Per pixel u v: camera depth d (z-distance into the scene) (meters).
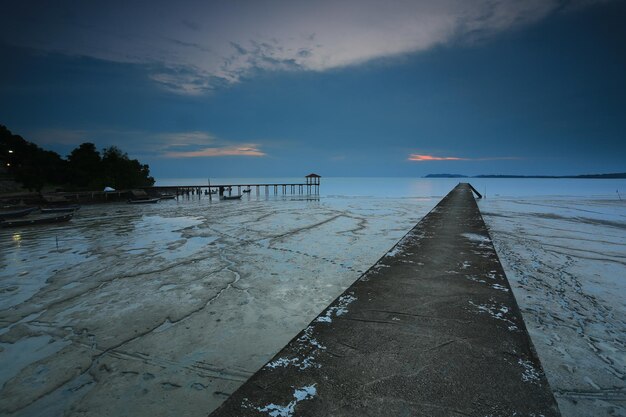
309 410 1.11
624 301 5.70
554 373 3.60
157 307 5.69
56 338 4.67
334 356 1.44
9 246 10.95
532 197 32.66
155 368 3.91
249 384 1.25
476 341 1.58
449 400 1.16
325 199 32.06
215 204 26.94
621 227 14.01
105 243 11.21
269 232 13.02
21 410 3.24
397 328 1.72
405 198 33.09
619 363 3.79
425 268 2.93
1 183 36.09
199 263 8.47
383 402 1.15
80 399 3.38
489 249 3.78
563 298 5.82
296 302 5.88
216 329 4.86
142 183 44.88
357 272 7.64
